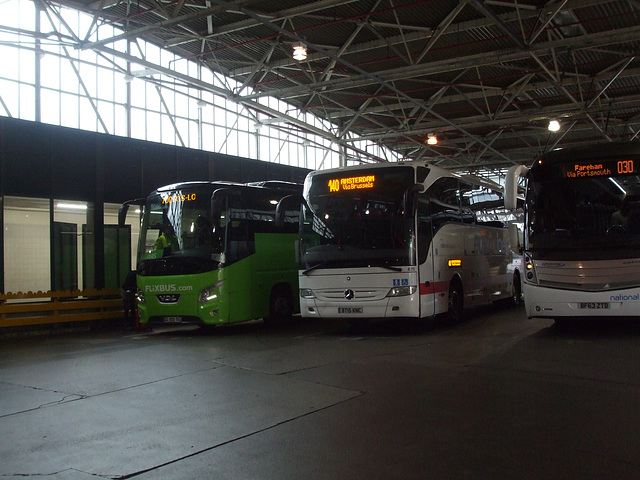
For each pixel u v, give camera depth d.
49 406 7.28
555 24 19.39
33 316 15.23
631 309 10.63
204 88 22.75
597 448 5.24
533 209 11.59
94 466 5.15
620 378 7.86
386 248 12.17
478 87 25.95
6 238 16.56
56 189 17.56
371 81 22.20
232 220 14.04
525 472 4.72
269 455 5.28
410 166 12.36
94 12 19.06
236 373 8.91
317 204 12.95
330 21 19.64
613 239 10.84
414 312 12.01
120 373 9.25
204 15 16.78
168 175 20.70
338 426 6.08
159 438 5.88
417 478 4.65
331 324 15.48
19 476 4.95
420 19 19.48
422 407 6.70
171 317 13.86
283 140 35.94
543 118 26.38
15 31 18.70
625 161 11.07
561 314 11.14
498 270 17.39
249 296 14.23
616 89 26.25
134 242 19.67
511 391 7.32
